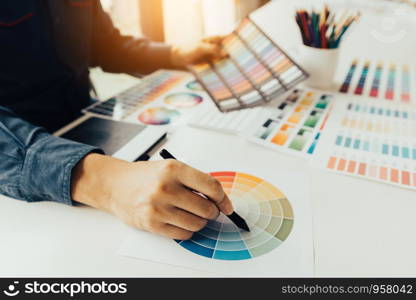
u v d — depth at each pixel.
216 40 0.93
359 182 0.50
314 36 0.76
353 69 0.89
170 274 0.38
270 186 0.50
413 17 1.24
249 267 0.38
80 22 0.85
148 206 0.41
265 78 0.76
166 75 0.92
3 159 0.48
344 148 0.58
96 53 1.04
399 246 0.40
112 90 2.00
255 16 1.28
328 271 0.37
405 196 0.47
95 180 0.45
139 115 0.72
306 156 0.56
